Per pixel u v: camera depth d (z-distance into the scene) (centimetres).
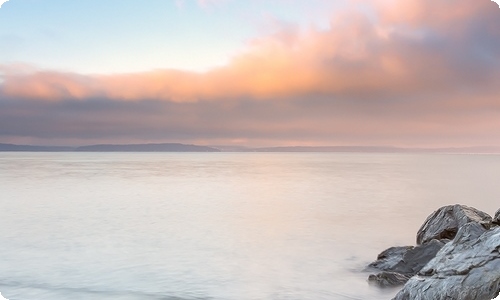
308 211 2986
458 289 834
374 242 2002
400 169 9075
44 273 1523
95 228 2377
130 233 2239
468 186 4709
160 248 1902
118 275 1496
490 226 1091
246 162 14700
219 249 1880
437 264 945
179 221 2602
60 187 4675
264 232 2253
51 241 2047
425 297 884
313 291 1304
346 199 3644
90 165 10856
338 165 11769
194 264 1636
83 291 1330
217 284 1391
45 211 3008
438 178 6038
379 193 4078
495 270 820
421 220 2594
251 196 3900
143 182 5441
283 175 7031
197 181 5653
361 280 1381
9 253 1814
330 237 2117
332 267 1565
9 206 3244
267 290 1326
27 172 7425
